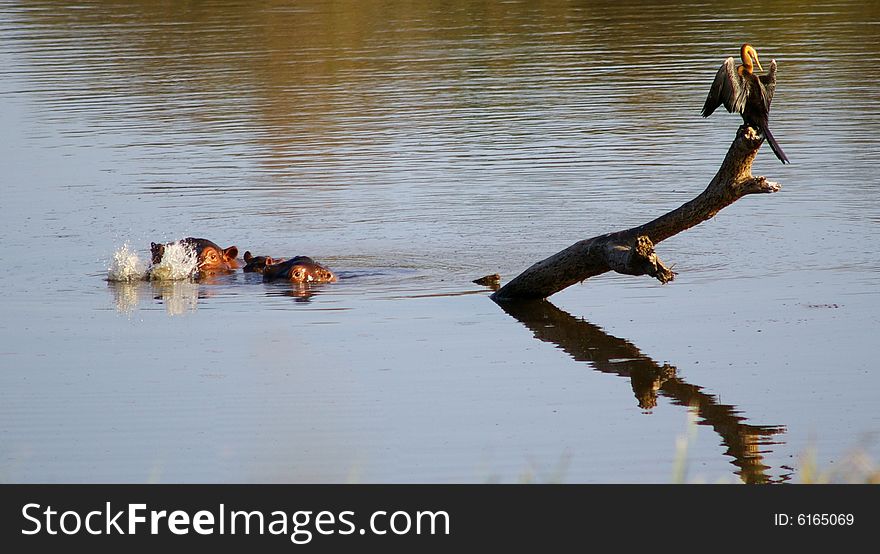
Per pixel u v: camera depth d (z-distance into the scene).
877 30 129.75
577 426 40.94
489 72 116.56
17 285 60.06
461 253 63.88
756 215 69.19
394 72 118.69
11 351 49.94
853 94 100.06
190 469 37.81
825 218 67.56
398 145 89.62
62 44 140.50
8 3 176.50
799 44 124.50
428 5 163.38
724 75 47.16
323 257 64.19
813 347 47.94
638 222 67.94
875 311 51.88
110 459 38.75
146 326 53.09
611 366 46.91
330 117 100.12
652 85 107.19
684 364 46.84
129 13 163.75
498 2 165.00
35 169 85.56
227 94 110.69
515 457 38.38
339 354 48.84
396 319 53.38
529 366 47.06
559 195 74.44
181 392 44.78
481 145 88.44
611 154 84.31
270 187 79.00
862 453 36.03
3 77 121.69
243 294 58.06
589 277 56.09
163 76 120.06
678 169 79.38
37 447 39.75
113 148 91.50
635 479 36.53
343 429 40.88
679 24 139.50
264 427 41.19
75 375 46.88
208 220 71.81
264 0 171.62
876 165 78.25
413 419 41.72
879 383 43.94
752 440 39.31
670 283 57.91
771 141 47.97
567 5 158.00
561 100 103.19
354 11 159.62
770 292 55.47
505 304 55.62
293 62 125.88
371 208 73.25
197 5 169.62
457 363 47.59
